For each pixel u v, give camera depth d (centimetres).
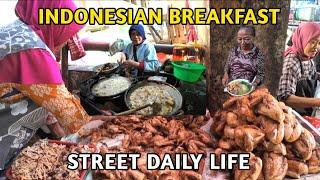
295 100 256
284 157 156
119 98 212
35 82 151
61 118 165
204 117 197
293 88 259
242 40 169
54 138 209
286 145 158
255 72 176
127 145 175
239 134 152
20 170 146
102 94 211
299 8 314
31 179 144
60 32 166
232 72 179
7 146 171
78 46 219
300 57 262
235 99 170
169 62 221
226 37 170
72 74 225
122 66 229
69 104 160
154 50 222
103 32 246
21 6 163
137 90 213
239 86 181
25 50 146
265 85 179
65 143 167
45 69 150
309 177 156
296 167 155
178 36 213
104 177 154
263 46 169
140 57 224
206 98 202
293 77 259
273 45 168
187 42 212
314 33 251
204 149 171
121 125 192
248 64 175
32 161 152
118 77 227
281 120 150
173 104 204
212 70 182
